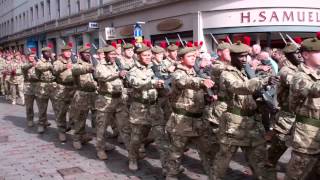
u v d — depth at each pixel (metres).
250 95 5.03
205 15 17.83
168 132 5.84
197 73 7.01
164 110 7.00
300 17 16.78
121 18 23.97
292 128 4.55
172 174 5.86
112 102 7.34
